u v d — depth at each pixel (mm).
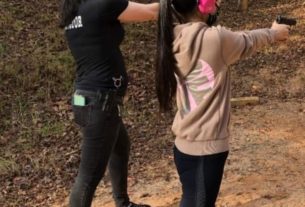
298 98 6312
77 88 3262
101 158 3277
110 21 3115
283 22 2770
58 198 4242
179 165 2760
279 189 4203
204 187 2672
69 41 3229
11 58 6371
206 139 2639
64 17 3182
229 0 9836
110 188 4371
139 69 6707
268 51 7617
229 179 4398
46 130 5258
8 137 5156
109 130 3244
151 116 5703
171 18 2656
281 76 6906
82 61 3203
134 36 7543
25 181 4461
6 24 7090
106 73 3182
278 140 5180
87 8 3084
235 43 2580
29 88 5938
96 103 3184
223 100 2643
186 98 2699
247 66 7223
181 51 2639
